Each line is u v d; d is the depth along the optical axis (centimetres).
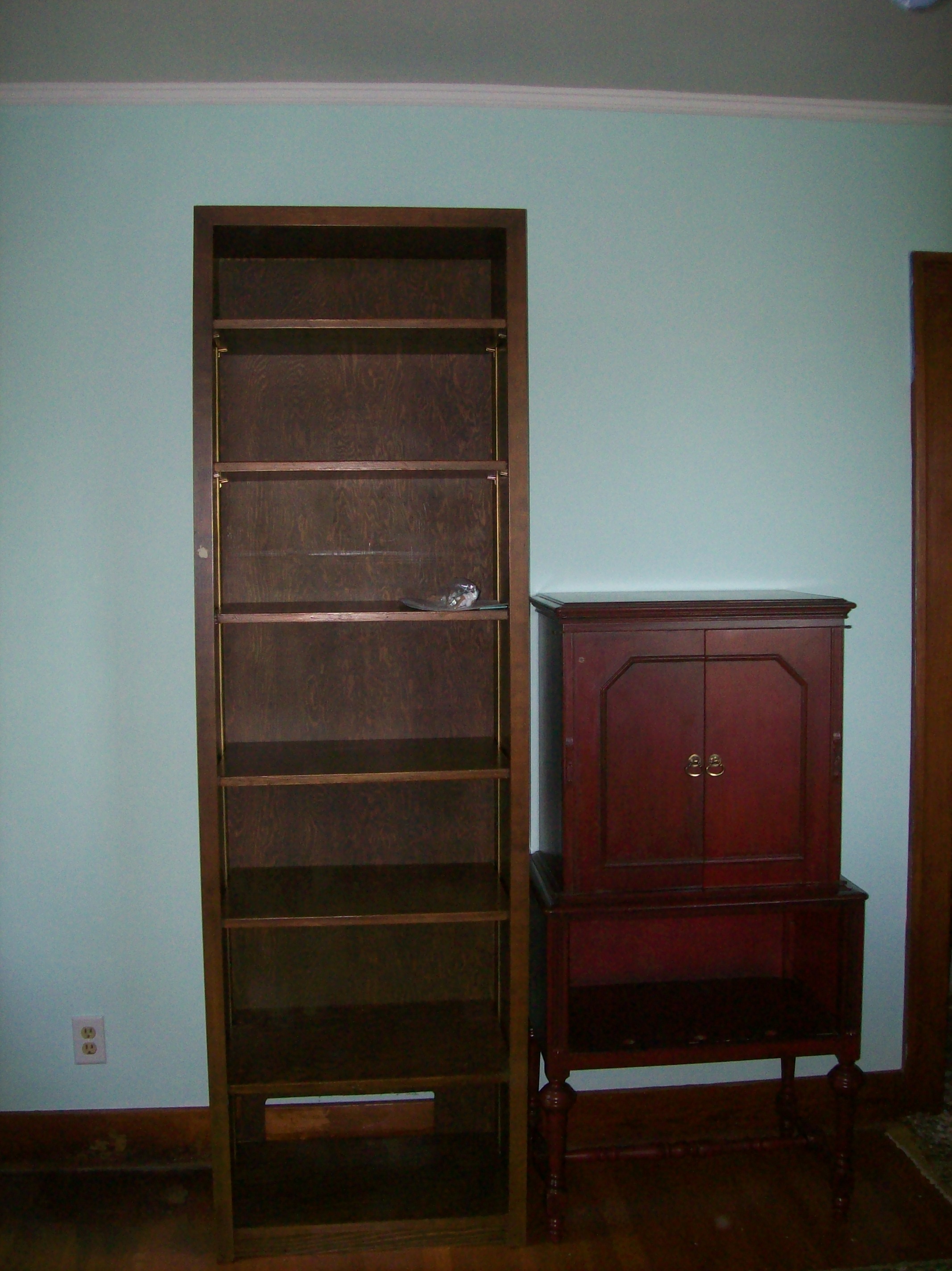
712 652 196
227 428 217
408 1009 225
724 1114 238
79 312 216
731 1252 198
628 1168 226
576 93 219
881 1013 244
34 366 216
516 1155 198
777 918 231
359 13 185
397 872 221
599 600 208
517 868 193
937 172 231
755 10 186
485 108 219
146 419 219
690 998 220
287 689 222
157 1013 228
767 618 196
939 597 236
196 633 184
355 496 221
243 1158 221
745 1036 202
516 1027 195
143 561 221
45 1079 228
